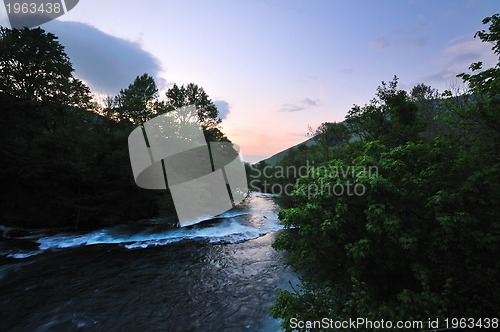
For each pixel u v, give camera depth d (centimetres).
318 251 531
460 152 566
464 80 633
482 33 573
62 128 1966
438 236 458
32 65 2148
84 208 1752
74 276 934
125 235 1534
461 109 633
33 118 2048
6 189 1705
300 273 945
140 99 2891
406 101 1122
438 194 445
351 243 471
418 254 472
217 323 652
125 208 1975
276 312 457
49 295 789
